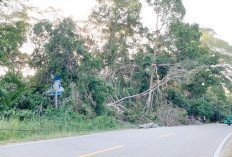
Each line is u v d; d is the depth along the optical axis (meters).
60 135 13.17
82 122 18.73
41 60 19.98
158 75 35.66
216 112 47.62
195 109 40.97
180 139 14.10
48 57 19.81
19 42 20.22
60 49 19.64
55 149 8.88
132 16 29.19
